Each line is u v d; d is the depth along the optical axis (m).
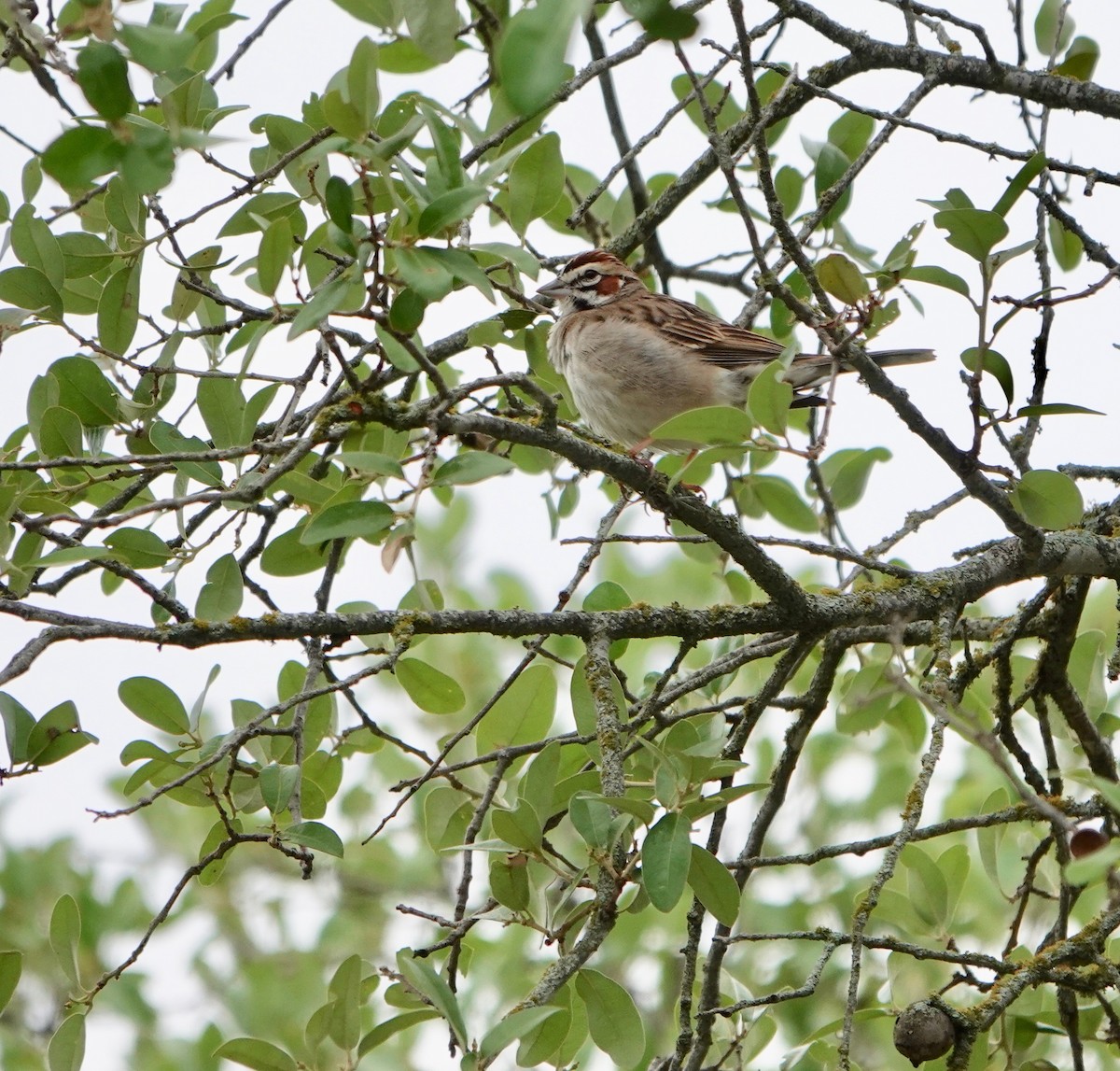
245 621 7.10
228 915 13.60
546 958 12.53
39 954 12.63
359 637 8.13
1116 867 6.50
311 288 8.64
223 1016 12.57
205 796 8.56
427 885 13.77
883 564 8.71
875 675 9.47
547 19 4.12
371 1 7.76
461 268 5.95
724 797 6.48
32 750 7.35
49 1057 7.27
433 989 6.08
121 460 6.25
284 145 8.55
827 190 9.80
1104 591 13.11
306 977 12.64
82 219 9.36
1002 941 11.22
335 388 7.50
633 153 9.52
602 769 7.00
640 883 6.83
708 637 8.31
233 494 6.29
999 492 7.65
